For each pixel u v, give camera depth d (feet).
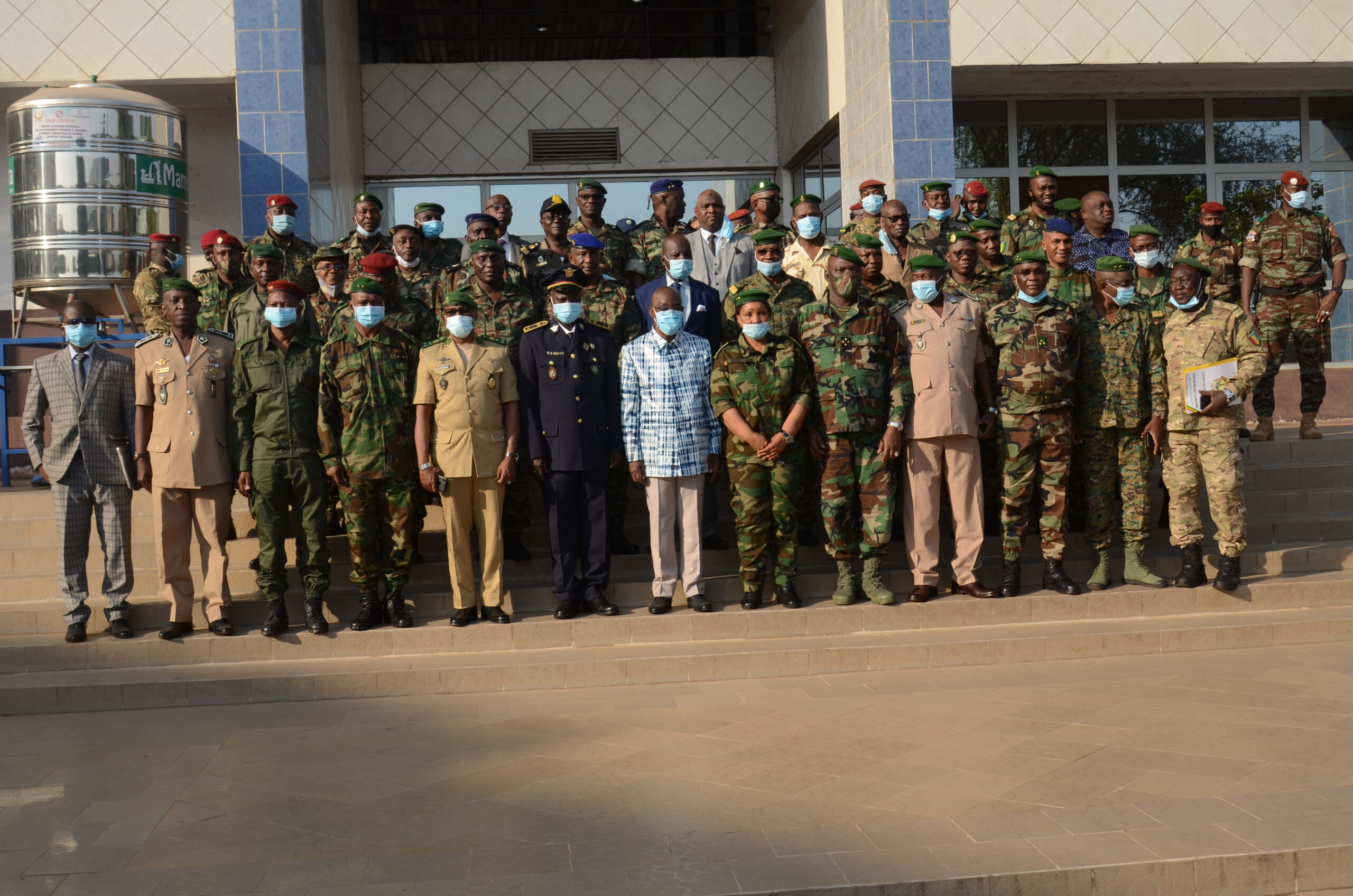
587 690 20.25
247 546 25.55
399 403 21.95
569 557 22.48
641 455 22.76
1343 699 17.71
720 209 27.61
